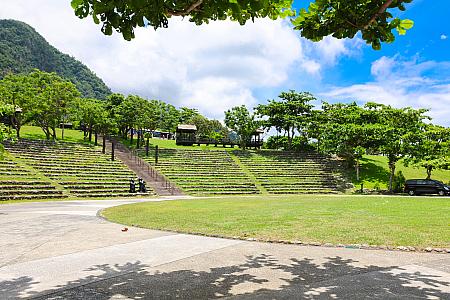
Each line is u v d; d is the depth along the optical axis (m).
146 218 14.85
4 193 26.83
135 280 6.05
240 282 5.91
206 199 28.80
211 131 94.94
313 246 8.89
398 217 13.82
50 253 8.23
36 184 31.03
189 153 57.78
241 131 65.69
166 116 83.31
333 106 59.22
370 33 5.69
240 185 44.41
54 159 40.03
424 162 42.44
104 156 47.81
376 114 50.81
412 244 8.80
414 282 5.87
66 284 5.84
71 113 58.62
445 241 9.08
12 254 8.12
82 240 9.93
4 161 34.03
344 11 5.52
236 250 8.47
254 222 12.77
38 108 48.56
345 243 9.05
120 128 68.50
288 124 65.06
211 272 6.54
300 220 13.11
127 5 4.24
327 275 6.31
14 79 53.88
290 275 6.32
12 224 13.28
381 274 6.36
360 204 20.67
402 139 43.66
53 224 13.28
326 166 55.94
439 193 38.78
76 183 33.97
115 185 37.16
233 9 4.26
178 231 11.41
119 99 76.19
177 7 4.79
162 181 42.75
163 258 7.68
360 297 5.13
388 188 46.12
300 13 5.80
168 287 5.66
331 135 51.50
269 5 5.43
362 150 47.72
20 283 5.90
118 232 11.35
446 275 6.29
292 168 54.00
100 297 5.20
